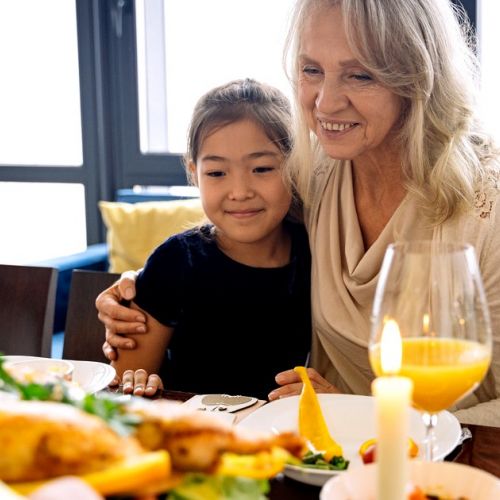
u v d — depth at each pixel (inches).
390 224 60.4
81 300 71.6
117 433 26.5
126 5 145.5
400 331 33.2
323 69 57.1
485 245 57.7
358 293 61.5
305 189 64.7
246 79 68.0
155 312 64.6
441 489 31.2
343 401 45.6
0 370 28.1
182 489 27.8
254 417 43.7
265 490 30.3
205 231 67.8
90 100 150.0
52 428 24.8
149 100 148.0
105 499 25.8
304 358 67.1
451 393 33.1
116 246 124.2
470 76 61.5
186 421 27.9
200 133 63.8
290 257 67.4
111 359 63.7
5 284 72.6
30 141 156.7
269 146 63.1
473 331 33.0
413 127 58.1
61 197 157.4
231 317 65.9
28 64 153.6
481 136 63.6
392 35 55.7
